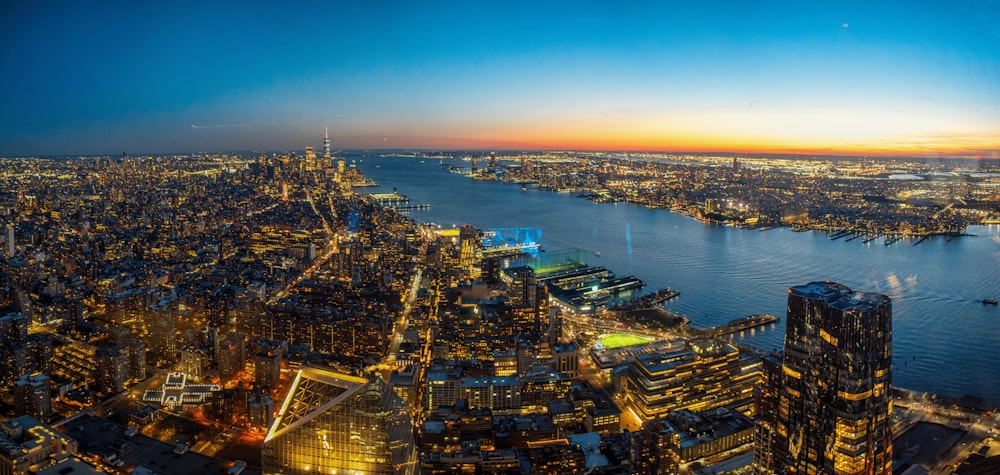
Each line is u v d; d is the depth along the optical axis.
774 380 149.25
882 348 131.88
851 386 131.00
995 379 177.62
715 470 164.62
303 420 102.38
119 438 177.38
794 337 142.38
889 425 135.62
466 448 172.00
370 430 100.69
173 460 167.75
